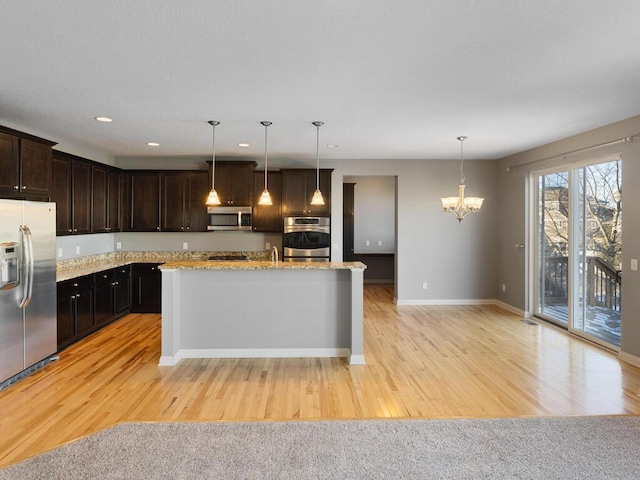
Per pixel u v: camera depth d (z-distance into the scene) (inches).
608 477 87.8
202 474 89.0
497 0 77.1
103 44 96.0
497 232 271.0
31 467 91.2
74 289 182.4
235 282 167.6
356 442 102.4
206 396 129.5
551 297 221.9
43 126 177.9
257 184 259.3
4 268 135.1
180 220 255.0
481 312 250.5
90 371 150.9
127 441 102.3
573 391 133.2
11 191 146.8
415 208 271.0
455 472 90.1
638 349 156.7
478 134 193.2
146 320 228.4
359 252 368.8
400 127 179.0
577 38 93.0
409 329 211.3
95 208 222.1
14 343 140.0
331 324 169.6
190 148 230.7
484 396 129.7
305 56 103.2
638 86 125.4
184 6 78.8
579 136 190.9
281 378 144.8
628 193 161.5
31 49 98.5
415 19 84.3
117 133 191.8
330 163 267.9
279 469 91.1
